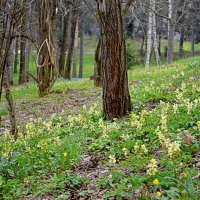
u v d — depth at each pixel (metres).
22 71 29.41
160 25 41.25
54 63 8.47
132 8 22.28
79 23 40.69
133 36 44.03
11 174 5.91
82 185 5.22
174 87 11.27
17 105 14.84
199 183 4.22
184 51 46.84
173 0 25.67
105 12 8.40
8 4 7.49
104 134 7.15
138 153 5.49
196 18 35.06
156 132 6.28
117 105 8.79
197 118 6.82
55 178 5.38
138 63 38.84
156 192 4.26
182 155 5.13
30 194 5.28
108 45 8.59
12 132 8.79
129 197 4.30
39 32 14.12
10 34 6.94
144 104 9.57
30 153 6.68
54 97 15.30
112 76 8.70
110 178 4.92
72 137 7.64
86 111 10.23
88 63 51.03
